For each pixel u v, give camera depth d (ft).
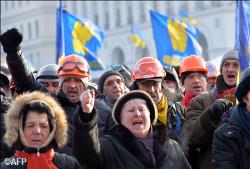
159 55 116.37
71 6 581.53
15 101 40.40
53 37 589.32
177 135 54.49
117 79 63.57
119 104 42.60
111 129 44.04
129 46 498.69
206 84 64.03
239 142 42.75
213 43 422.41
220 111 48.06
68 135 49.52
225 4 414.62
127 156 41.88
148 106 42.96
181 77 65.05
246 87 43.29
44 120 39.81
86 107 39.63
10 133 39.99
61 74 52.21
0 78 58.03
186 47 116.26
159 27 116.57
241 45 60.59
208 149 49.93
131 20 513.04
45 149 39.99
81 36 108.37
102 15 544.21
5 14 645.10
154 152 42.52
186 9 459.32
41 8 588.91
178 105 56.95
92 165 40.98
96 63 111.45
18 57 49.37
